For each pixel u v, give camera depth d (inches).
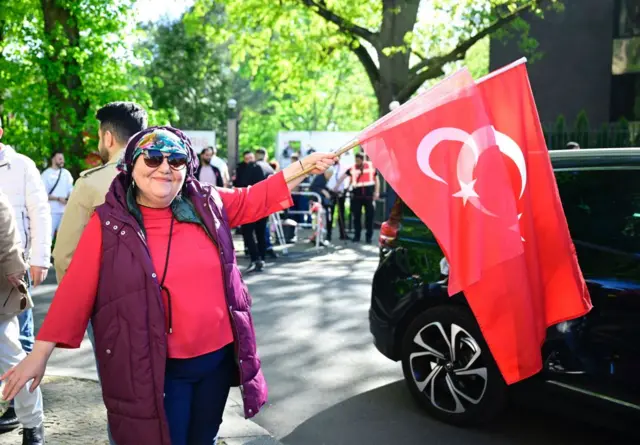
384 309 208.5
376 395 215.2
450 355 189.6
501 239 122.2
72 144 627.8
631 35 754.2
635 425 159.8
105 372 105.7
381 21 761.0
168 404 108.7
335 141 971.3
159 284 105.5
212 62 1624.0
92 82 650.8
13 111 649.0
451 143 124.6
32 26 646.5
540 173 129.0
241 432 175.5
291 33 835.4
